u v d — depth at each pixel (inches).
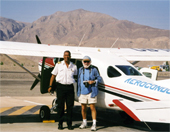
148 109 185.3
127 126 272.7
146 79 247.9
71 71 251.3
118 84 245.0
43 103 434.0
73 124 277.1
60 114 251.8
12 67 1948.8
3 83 795.4
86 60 246.7
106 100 252.5
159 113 178.9
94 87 246.2
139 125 279.1
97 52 296.7
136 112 180.5
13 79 981.8
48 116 287.3
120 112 289.7
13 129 247.0
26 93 579.8
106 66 258.7
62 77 249.8
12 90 623.2
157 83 233.8
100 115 337.7
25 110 365.1
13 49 260.8
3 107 388.2
